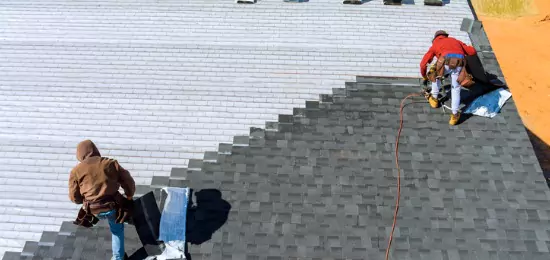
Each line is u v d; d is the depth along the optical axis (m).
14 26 11.16
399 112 8.89
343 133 8.55
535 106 17.95
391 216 7.37
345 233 7.18
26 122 9.24
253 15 11.26
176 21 11.16
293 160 8.14
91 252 7.15
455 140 8.38
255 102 9.35
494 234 7.11
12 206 8.02
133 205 7.30
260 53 10.34
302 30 10.87
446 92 9.12
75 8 11.55
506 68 19.55
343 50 10.38
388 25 10.98
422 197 7.59
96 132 9.01
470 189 7.68
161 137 8.87
